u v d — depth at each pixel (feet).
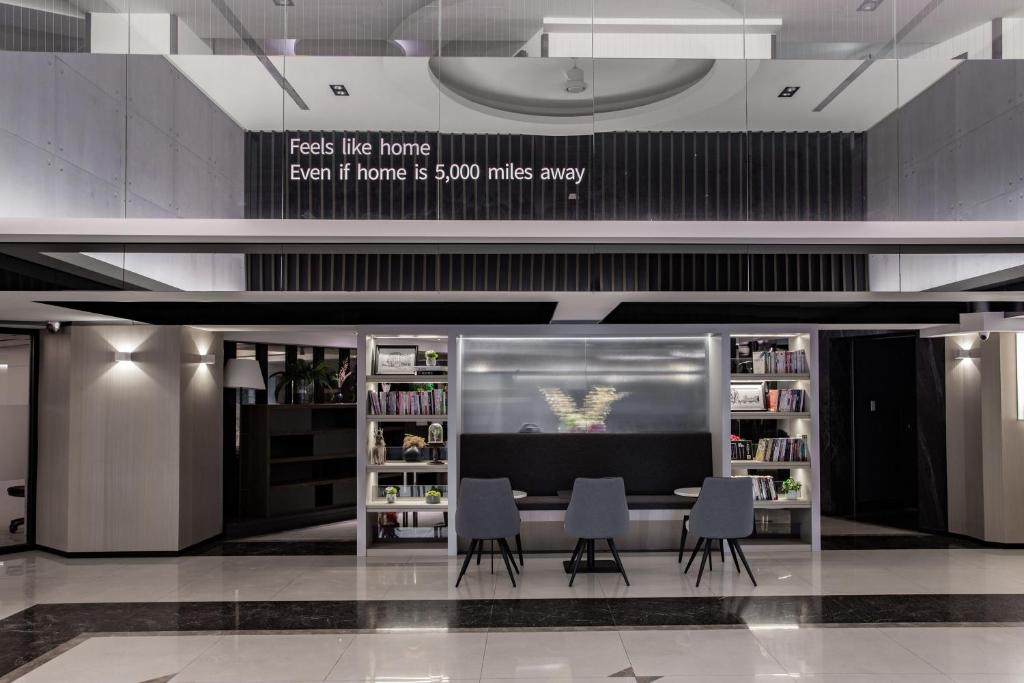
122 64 16.24
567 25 16.71
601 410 30.58
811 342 29.43
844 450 37.45
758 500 29.19
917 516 36.58
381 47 16.65
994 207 16.44
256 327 29.30
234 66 16.53
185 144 16.34
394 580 24.97
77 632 19.71
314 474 38.78
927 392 33.30
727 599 22.25
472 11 16.72
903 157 16.61
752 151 16.60
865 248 19.48
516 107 16.61
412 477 31.94
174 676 16.63
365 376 28.91
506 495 24.26
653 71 16.66
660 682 16.03
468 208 16.46
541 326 29.35
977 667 16.74
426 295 20.36
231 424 35.09
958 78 16.66
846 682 15.94
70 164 15.97
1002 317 25.29
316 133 16.51
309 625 20.15
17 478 30.35
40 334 30.73
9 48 15.72
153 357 29.55
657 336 29.96
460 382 30.40
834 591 23.08
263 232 16.74
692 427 30.55
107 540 29.12
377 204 16.42
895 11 16.80
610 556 28.14
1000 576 24.94
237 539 32.94
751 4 16.81
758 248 19.54
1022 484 29.53
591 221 16.47
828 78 16.70
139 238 18.08
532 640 18.76
